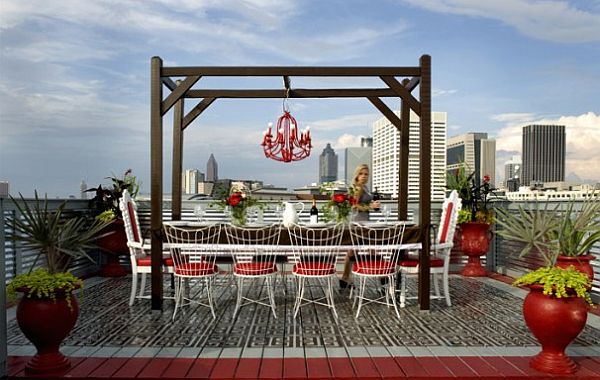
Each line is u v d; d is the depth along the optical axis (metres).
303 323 4.21
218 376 2.94
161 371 3.02
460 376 2.95
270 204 6.75
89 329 3.98
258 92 5.59
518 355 3.34
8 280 4.92
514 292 5.70
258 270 4.42
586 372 3.02
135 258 4.91
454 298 5.34
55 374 2.96
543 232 3.35
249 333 3.88
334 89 5.62
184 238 4.54
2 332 2.96
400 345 3.57
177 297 4.59
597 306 4.91
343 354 3.35
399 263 4.84
